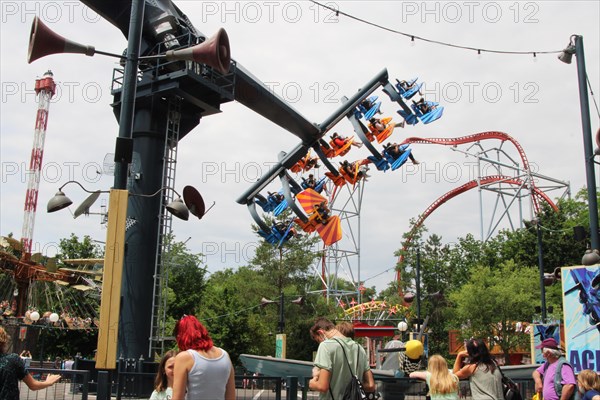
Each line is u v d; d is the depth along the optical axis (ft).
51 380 28.66
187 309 237.86
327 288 221.66
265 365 52.13
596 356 45.57
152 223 82.23
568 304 47.91
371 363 175.32
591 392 33.81
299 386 48.49
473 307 174.70
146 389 50.16
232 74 87.97
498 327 176.04
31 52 37.93
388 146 102.17
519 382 47.47
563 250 215.92
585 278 46.98
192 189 46.65
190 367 20.01
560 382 34.68
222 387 20.47
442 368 30.14
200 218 47.44
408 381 41.63
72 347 172.24
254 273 219.20
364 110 102.22
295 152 103.09
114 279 34.42
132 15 39.06
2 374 26.48
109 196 35.19
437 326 192.95
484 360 31.89
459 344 186.29
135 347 78.54
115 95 84.28
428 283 195.21
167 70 86.22
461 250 240.73
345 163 103.55
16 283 141.59
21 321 130.31
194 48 38.32
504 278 186.60
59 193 40.70
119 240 34.76
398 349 52.90
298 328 195.83
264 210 106.93
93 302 169.89
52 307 151.94
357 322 184.96
